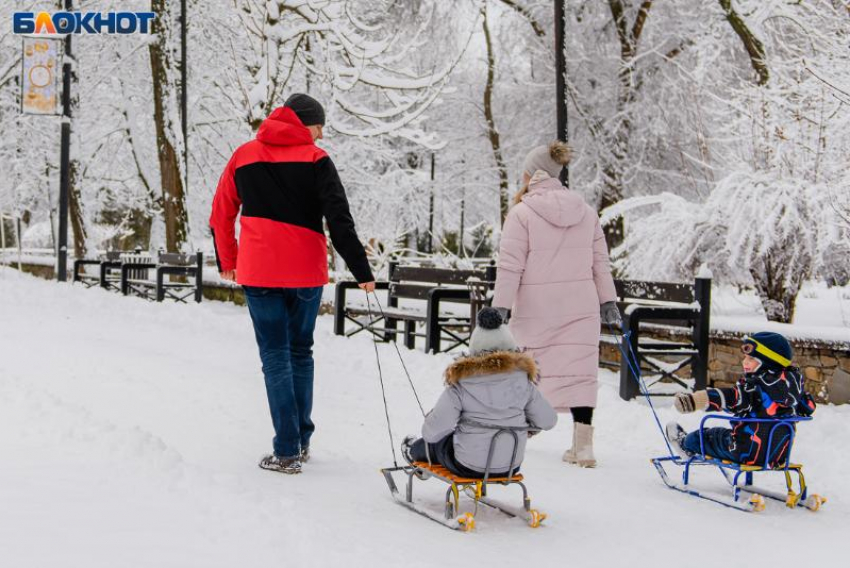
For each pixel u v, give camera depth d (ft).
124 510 12.71
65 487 13.83
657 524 14.80
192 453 17.89
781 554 13.34
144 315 48.19
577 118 75.51
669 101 70.79
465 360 13.96
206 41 81.51
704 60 56.65
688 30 69.92
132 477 14.61
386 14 80.28
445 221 113.50
